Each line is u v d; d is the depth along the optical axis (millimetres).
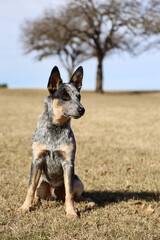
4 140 11242
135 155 9531
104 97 38844
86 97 37344
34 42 45188
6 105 25906
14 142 10953
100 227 4422
